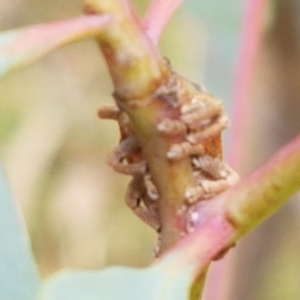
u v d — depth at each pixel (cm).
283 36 26
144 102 18
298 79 27
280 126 27
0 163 17
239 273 32
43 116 47
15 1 48
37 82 48
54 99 48
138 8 36
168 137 19
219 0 23
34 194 45
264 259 34
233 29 22
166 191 19
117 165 19
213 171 19
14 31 17
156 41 18
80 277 17
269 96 27
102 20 18
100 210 47
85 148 48
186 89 19
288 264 37
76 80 49
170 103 18
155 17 18
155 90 18
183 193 19
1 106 47
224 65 22
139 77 18
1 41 17
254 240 33
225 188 19
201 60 24
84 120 48
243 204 18
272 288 36
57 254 46
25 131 47
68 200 46
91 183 47
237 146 22
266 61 26
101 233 47
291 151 18
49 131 47
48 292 17
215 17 23
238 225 18
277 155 18
